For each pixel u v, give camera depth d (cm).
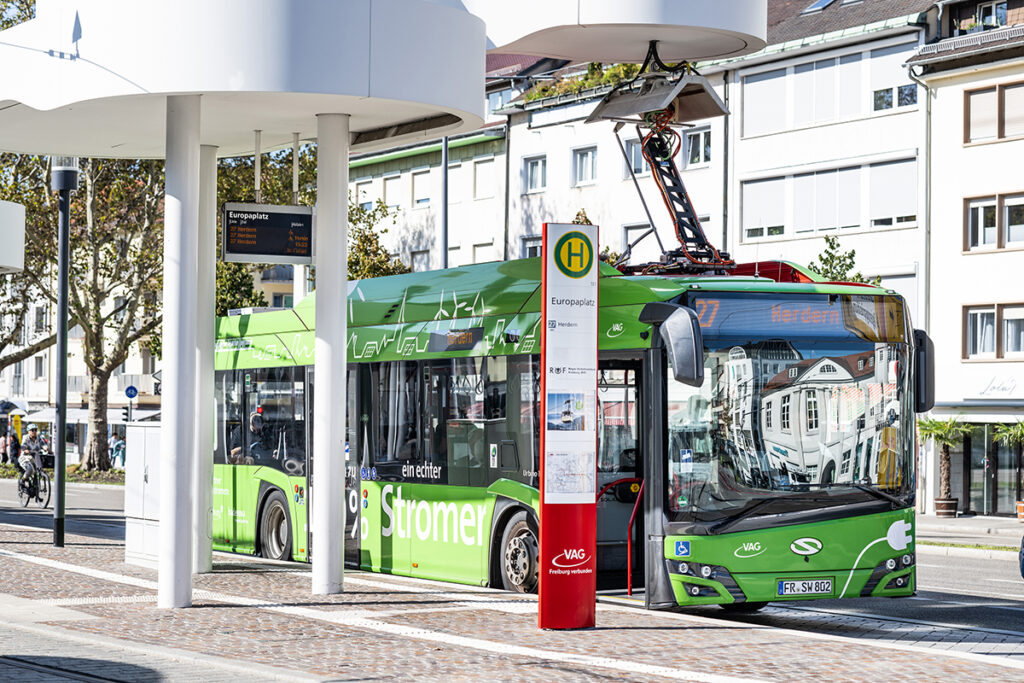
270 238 1670
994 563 2478
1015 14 4197
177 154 1429
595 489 1296
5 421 9462
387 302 1831
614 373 1517
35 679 1024
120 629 1278
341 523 1567
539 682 1002
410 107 1488
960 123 4228
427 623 1320
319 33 1346
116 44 1361
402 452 1770
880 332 1410
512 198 5612
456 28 1432
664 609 1434
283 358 2008
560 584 1276
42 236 5094
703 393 1351
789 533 1350
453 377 1681
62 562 1917
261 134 1705
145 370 8656
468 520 1641
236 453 2125
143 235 5141
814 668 1065
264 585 1650
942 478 4116
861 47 4459
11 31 1493
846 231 4488
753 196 4756
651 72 1639
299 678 1009
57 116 1580
